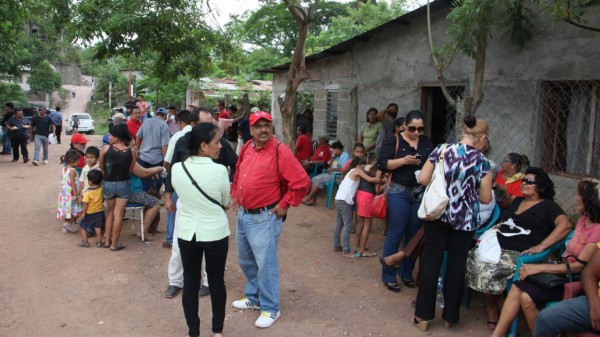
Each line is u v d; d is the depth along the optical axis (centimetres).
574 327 339
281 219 437
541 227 440
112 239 635
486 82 743
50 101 5181
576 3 511
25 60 3189
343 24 2350
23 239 682
